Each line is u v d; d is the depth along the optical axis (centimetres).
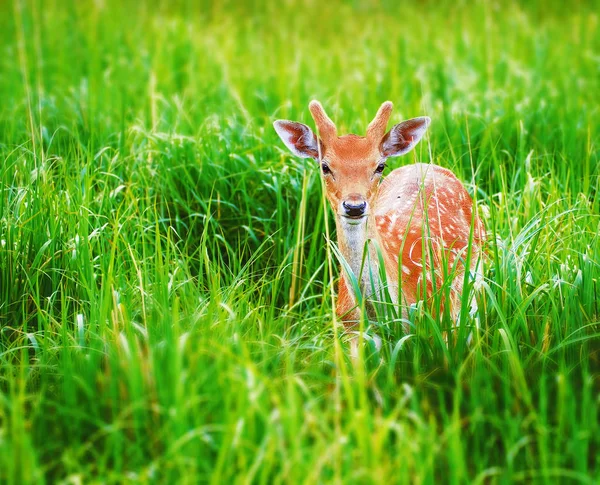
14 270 799
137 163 1023
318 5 2120
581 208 858
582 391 654
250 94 1312
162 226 941
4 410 629
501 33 1727
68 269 805
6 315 780
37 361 692
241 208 988
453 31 1733
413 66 1466
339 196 745
